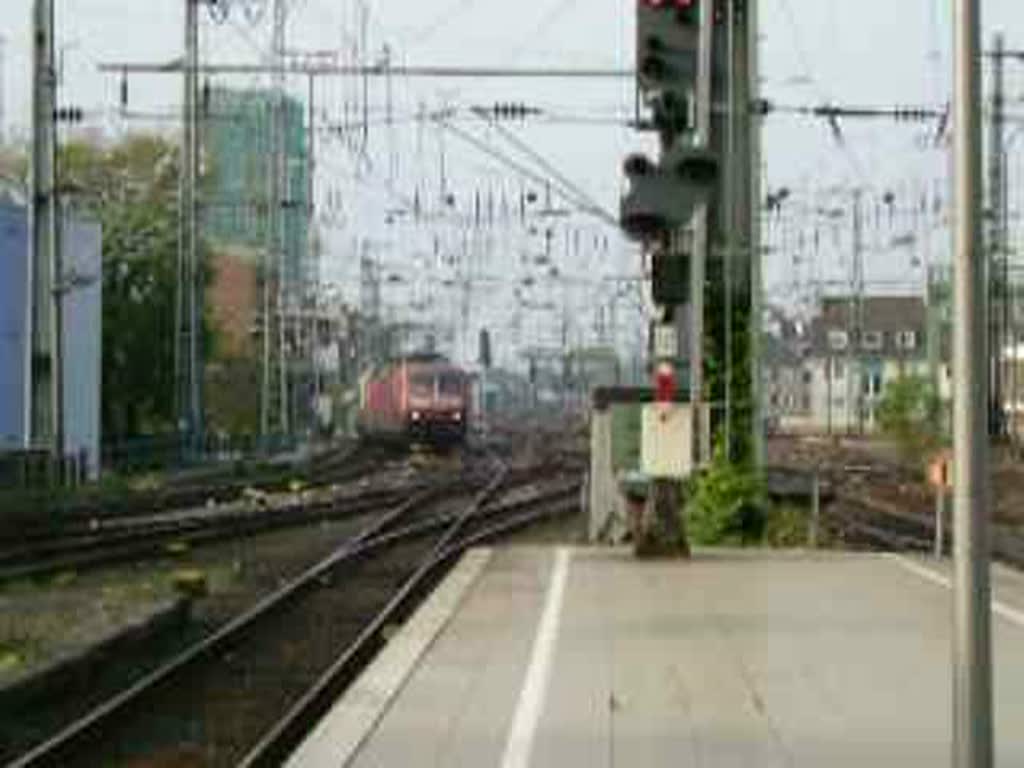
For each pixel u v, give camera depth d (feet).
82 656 160.86
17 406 468.75
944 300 511.40
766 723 109.70
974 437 64.85
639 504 241.55
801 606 169.37
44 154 350.02
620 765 97.25
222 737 138.21
